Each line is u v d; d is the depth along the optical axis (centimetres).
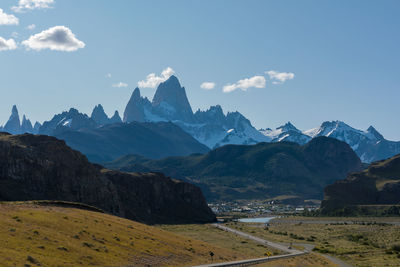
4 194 19638
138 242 9531
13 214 8494
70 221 9281
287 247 19088
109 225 10425
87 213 11569
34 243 6975
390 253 17325
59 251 6969
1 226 7369
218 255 11519
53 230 8088
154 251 9200
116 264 7362
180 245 11150
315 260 14438
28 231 7512
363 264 14500
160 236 11556
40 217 8794
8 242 6656
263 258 12562
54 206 11738
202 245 12825
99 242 8388
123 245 8800
